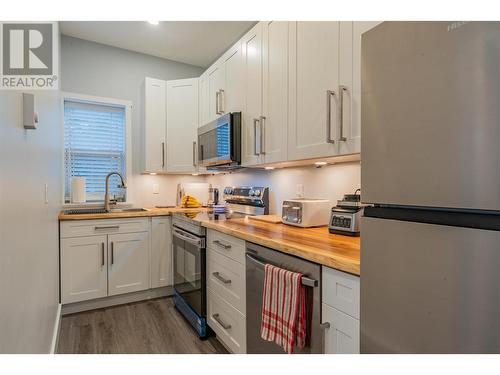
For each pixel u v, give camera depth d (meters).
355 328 0.97
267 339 1.32
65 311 2.49
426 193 0.64
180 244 2.56
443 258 0.62
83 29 2.78
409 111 0.67
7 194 0.73
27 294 0.97
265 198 2.50
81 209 3.00
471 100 0.56
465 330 0.58
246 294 1.61
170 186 3.50
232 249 1.78
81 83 2.98
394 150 0.71
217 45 3.09
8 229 0.73
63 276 2.43
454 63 0.58
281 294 1.26
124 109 3.25
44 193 1.47
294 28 1.72
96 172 3.17
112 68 3.14
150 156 3.11
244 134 2.23
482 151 0.54
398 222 0.71
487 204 0.54
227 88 2.46
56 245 2.21
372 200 0.76
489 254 0.55
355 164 1.80
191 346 1.98
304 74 1.64
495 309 0.54
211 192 3.35
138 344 2.01
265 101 1.98
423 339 0.65
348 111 1.37
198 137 2.93
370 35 0.77
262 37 2.01
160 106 3.15
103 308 2.63
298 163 2.00
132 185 3.27
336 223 1.57
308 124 1.61
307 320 1.18
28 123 0.97
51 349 1.67
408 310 0.68
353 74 1.34
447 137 0.60
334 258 1.04
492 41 0.53
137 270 2.76
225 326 1.83
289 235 1.53
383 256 0.74
